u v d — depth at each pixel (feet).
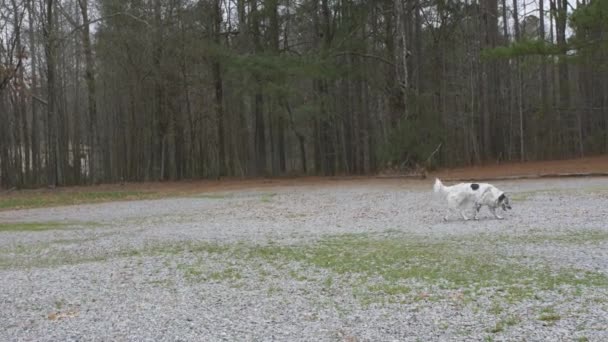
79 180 152.66
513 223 42.68
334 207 61.67
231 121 151.33
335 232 43.09
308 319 20.72
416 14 133.18
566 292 22.71
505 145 147.74
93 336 19.75
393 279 26.63
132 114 146.82
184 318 21.56
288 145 197.06
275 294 24.82
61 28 146.61
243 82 115.03
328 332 19.06
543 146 147.23
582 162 110.63
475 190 46.16
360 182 102.22
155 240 42.57
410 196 69.72
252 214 58.54
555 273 26.11
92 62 139.95
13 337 20.02
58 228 53.72
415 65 131.95
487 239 36.24
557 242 33.86
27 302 25.30
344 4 121.90
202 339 18.86
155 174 141.08
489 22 140.56
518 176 89.45
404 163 112.37
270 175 146.00
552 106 145.69
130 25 125.49
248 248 37.14
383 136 130.41
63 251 39.45
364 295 23.94
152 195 94.63
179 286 27.25
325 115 128.88
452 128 141.18
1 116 143.33
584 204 51.39
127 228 51.37
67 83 166.71
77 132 159.63
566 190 65.62
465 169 117.08
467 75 144.05
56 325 21.35
